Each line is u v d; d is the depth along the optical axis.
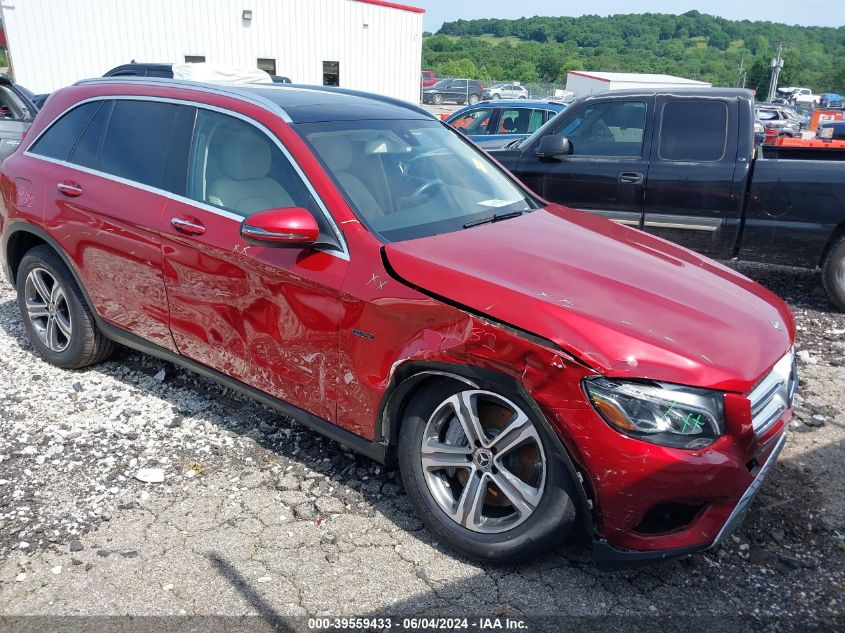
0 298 6.09
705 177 6.29
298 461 3.65
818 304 6.50
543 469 2.67
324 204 3.20
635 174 6.54
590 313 2.65
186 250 3.57
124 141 4.00
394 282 2.92
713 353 2.60
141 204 3.78
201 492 3.38
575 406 2.51
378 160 3.56
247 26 25.03
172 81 4.09
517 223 3.59
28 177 4.35
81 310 4.34
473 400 2.80
